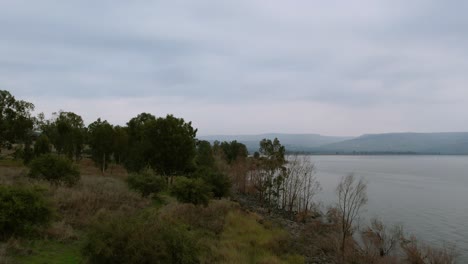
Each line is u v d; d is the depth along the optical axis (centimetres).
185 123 3769
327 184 8088
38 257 1155
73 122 5888
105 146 4459
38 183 2325
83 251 982
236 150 9631
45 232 1388
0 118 3850
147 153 3591
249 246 1945
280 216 4275
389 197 6297
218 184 3444
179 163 3616
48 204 1458
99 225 1002
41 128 6191
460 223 4088
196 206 2594
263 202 5534
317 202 5400
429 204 5519
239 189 6700
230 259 1542
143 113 5044
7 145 4134
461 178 10744
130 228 977
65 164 2559
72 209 1823
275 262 1709
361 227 3591
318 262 2156
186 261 1009
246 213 3169
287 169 6388
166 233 1029
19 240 1241
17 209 1285
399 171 14162
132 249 926
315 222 3628
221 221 2373
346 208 4712
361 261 2338
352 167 17150
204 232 1991
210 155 6375
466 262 2688
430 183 9044
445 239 3375
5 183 2208
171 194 2703
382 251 2591
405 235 3397
